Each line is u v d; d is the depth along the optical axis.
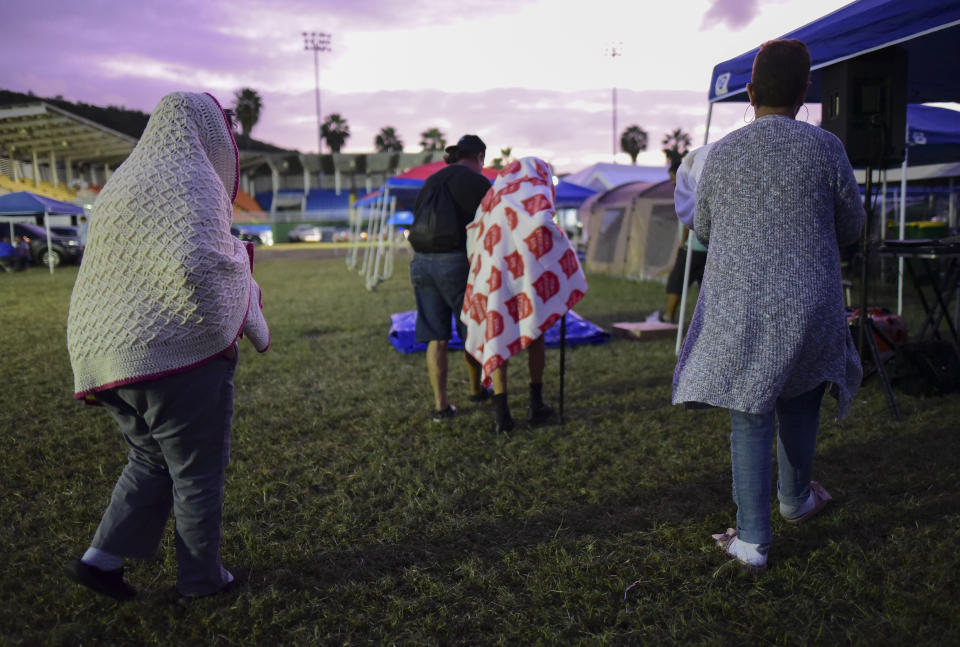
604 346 5.92
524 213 3.42
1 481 3.00
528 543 2.40
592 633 1.87
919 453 3.06
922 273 7.69
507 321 3.42
